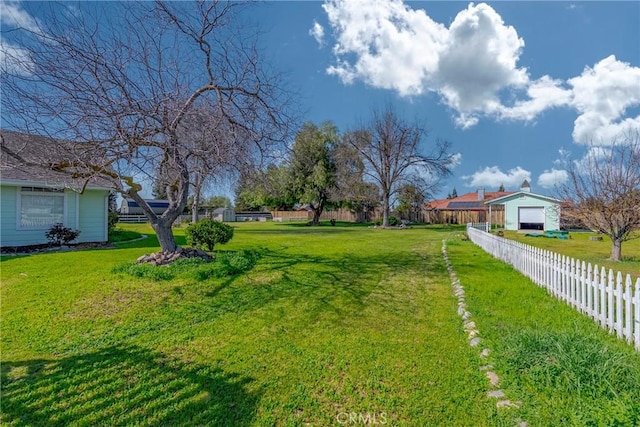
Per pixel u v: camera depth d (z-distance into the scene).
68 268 7.34
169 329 4.16
